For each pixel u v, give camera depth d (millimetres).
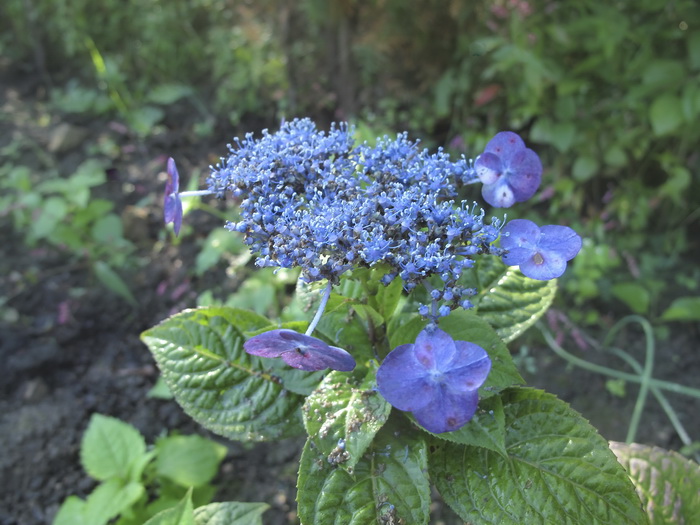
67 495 344
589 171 481
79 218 492
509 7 489
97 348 433
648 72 440
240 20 647
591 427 213
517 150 198
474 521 207
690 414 391
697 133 464
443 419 163
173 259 503
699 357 424
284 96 614
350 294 241
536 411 219
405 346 166
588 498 203
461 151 527
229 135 623
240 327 253
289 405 243
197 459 328
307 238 177
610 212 508
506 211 502
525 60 457
